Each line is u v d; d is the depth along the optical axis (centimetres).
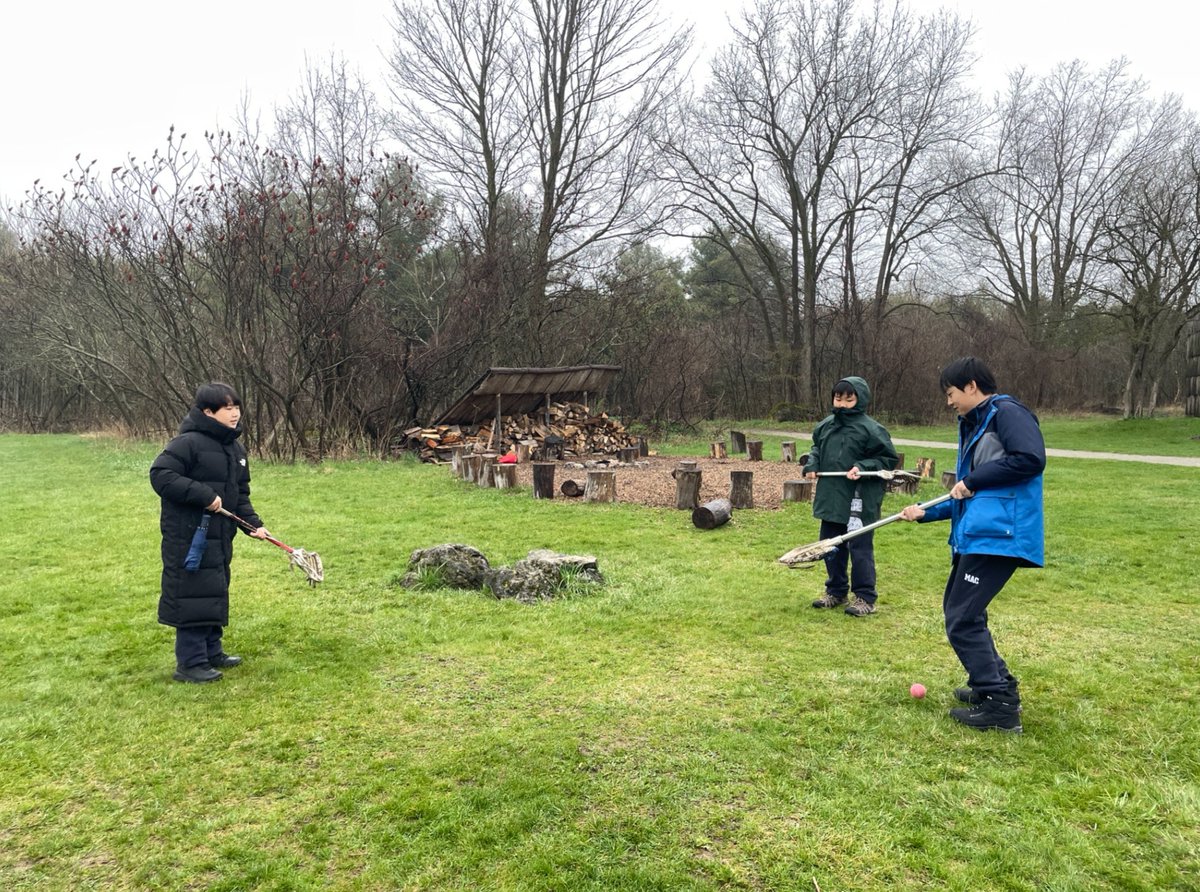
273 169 1518
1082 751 343
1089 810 296
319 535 817
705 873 261
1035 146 3344
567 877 257
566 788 313
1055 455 1758
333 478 1271
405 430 1675
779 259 3631
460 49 2175
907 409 3044
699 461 1543
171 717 383
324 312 1450
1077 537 811
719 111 2953
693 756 338
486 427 1628
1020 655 467
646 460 1571
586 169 2286
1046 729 364
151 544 777
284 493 1107
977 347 3275
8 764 336
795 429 2753
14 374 2773
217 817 297
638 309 2333
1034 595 601
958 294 3669
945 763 332
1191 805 296
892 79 2842
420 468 1411
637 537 813
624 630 515
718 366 3191
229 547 441
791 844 275
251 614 550
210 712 389
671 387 2473
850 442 554
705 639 498
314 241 1468
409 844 277
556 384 1647
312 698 407
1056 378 3366
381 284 1595
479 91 2202
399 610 559
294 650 480
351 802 304
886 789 311
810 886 254
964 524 366
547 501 1042
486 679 432
